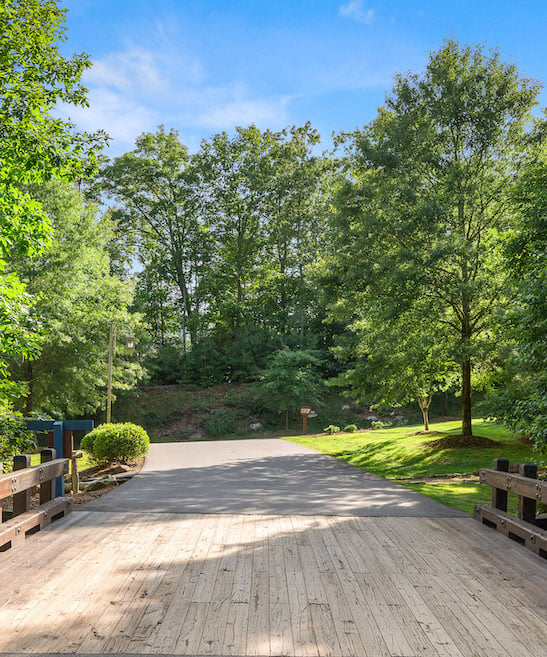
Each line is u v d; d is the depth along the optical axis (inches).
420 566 165.9
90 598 138.4
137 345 1333.7
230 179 1676.9
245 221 1689.2
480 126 660.1
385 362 734.5
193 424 1364.4
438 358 681.0
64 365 914.7
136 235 1758.1
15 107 401.7
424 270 620.1
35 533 208.4
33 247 378.3
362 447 736.3
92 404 1106.1
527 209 414.9
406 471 541.3
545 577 155.9
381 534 208.2
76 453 426.0
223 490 347.3
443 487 391.9
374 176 709.3
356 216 717.9
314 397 1337.4
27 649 110.4
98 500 298.4
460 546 189.9
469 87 669.9
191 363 1561.3
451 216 671.8
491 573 159.5
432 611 130.7
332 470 490.9
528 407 345.4
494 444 672.4
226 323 1726.1
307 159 1652.3
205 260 1718.8
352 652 109.8
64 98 425.1
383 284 681.0
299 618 126.3
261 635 117.3
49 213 852.6
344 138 748.6
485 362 689.6
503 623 124.0
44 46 419.5
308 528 219.1
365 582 151.1
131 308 1562.5
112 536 203.9
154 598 138.4
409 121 673.0
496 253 582.2
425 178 710.5
